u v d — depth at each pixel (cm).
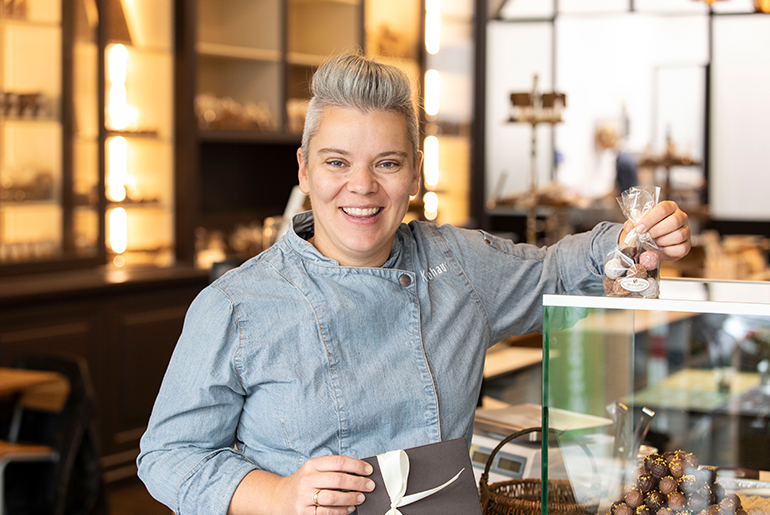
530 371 259
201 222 475
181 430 119
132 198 408
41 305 354
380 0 558
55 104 370
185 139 414
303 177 131
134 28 401
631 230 121
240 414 125
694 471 110
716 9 709
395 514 107
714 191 730
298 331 120
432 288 134
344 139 119
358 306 123
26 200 361
